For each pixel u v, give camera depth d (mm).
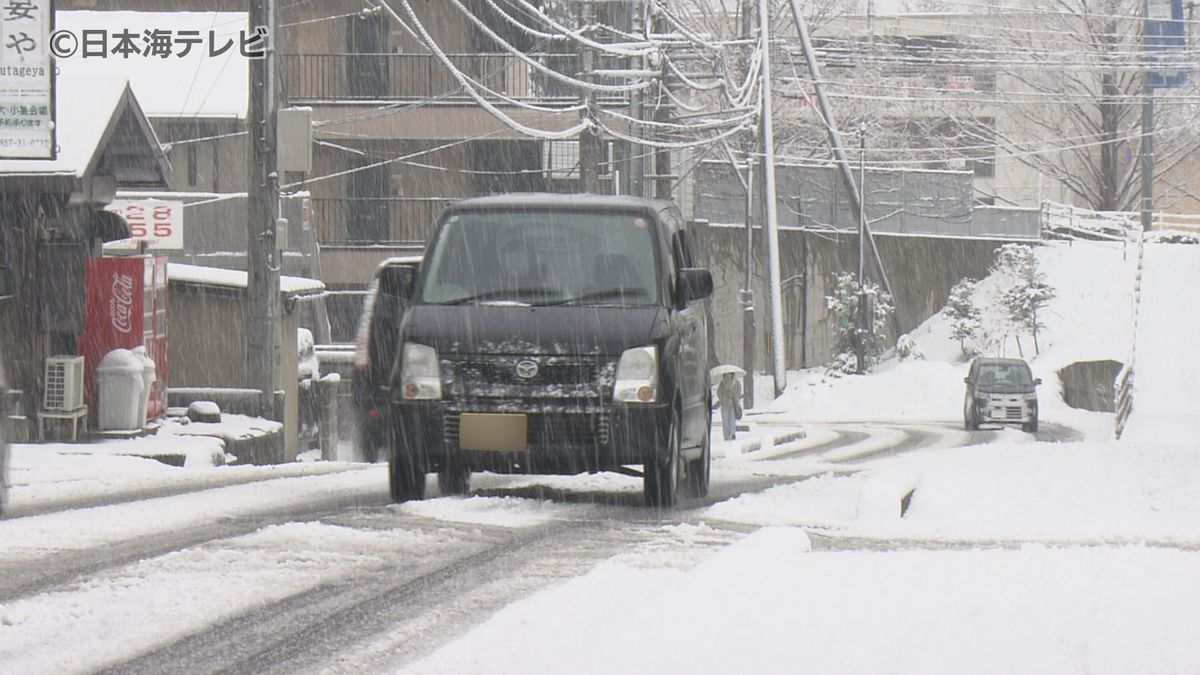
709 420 31109
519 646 13836
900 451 70812
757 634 12062
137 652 13719
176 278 52781
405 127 93312
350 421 67688
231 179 87188
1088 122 161000
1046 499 29125
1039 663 11055
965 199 144625
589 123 70625
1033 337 132625
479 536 21078
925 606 13227
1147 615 12508
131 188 48219
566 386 25000
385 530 21406
